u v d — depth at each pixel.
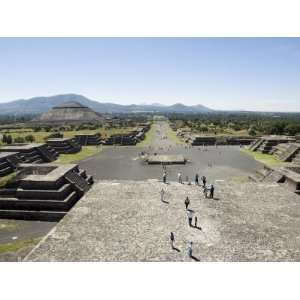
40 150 54.25
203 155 63.12
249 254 17.20
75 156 61.66
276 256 16.98
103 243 18.67
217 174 43.69
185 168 48.62
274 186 31.31
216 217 22.72
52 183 28.05
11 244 21.56
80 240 19.09
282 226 21.17
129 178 41.53
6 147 51.31
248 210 24.25
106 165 51.69
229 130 116.56
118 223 21.66
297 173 33.81
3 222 26.28
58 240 19.11
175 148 75.31
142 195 28.11
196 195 28.17
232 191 29.44
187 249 17.81
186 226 21.11
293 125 97.19
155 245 18.34
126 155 63.47
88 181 37.41
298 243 18.64
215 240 18.98
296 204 25.72
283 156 56.06
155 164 52.38
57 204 27.14
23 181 28.42
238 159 57.56
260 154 64.12
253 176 39.88
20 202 27.50
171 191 29.42
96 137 85.06
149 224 21.47
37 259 16.69
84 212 23.83
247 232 20.14
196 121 182.75
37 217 26.81
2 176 36.34
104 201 26.39
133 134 93.38
